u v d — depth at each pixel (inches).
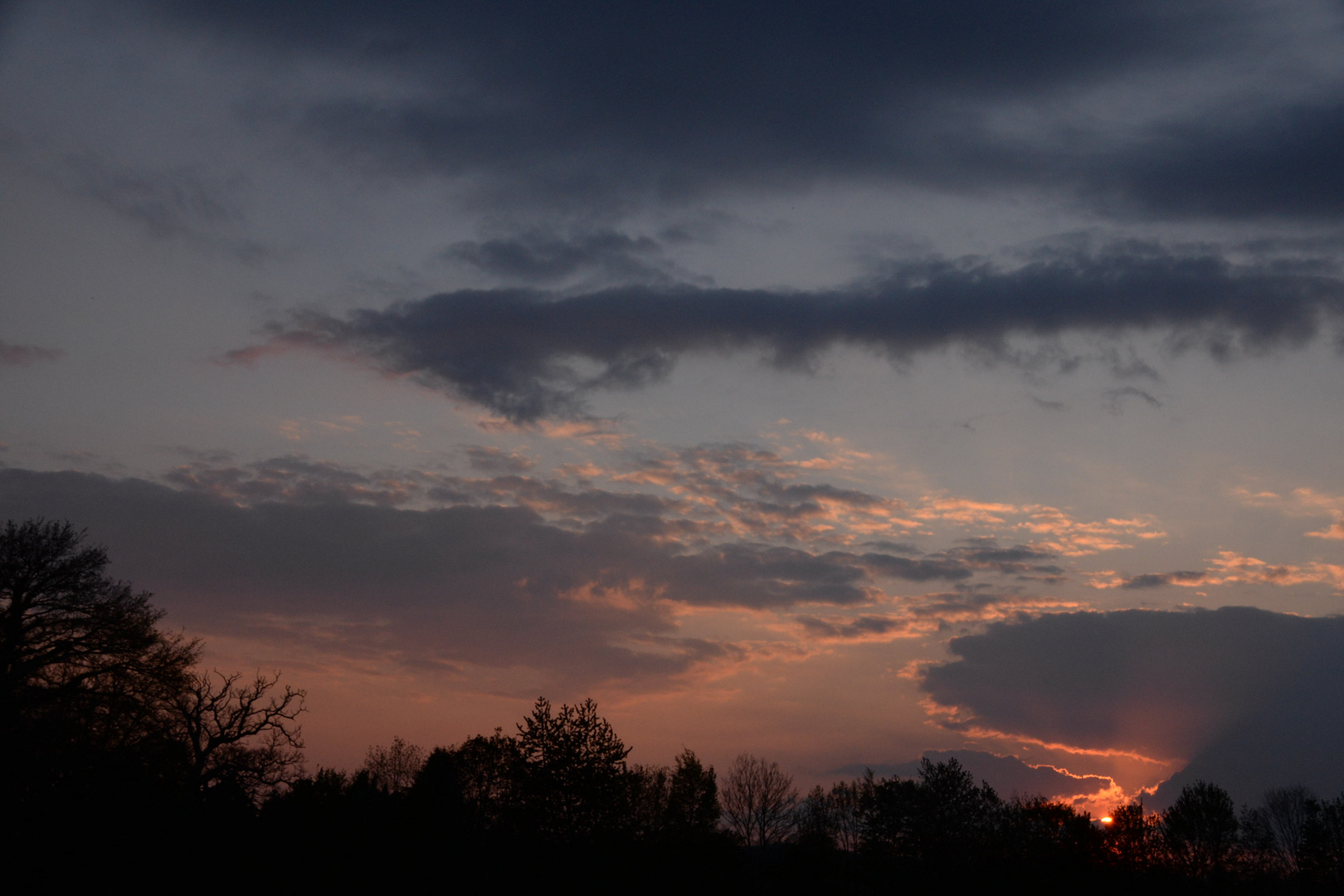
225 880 1942.7
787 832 3481.8
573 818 1707.7
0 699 1760.6
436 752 2185.0
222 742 2068.2
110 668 1940.2
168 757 1985.7
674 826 2345.0
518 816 1726.1
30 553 1883.6
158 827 1886.1
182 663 2049.7
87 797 1775.3
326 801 2204.7
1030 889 2524.6
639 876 1811.0
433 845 1974.7
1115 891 2456.9
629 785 1782.7
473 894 1790.1
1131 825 2578.7
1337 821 2554.1
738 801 3555.6
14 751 1699.1
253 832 2039.9
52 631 1921.8
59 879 1718.8
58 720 1785.2
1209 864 2495.1
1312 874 2509.8
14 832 1684.3
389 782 3430.1
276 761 2086.6
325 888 1952.5
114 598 1995.6
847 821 3526.1
